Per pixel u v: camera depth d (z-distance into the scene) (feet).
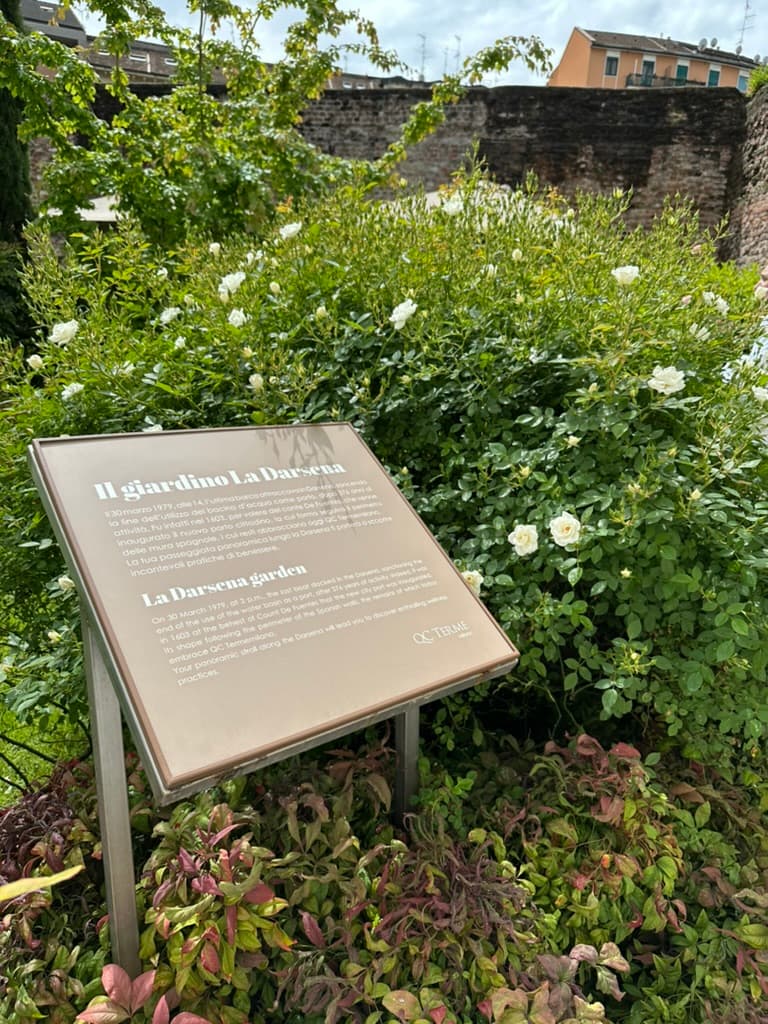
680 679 5.28
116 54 16.76
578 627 6.47
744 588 5.36
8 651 7.29
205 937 3.83
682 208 9.30
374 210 9.08
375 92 39.32
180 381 7.58
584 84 121.90
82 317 8.41
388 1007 3.87
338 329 7.76
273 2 17.21
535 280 7.54
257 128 17.70
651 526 5.62
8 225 26.13
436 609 4.77
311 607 4.33
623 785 5.15
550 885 4.86
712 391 7.10
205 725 3.55
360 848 4.72
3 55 15.17
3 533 6.53
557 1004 4.05
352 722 3.96
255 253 9.30
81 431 7.17
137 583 3.89
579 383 6.85
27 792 5.96
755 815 5.67
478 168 9.30
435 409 7.09
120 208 15.89
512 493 6.48
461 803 5.28
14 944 4.21
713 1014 4.51
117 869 3.84
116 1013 3.55
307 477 5.06
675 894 5.22
